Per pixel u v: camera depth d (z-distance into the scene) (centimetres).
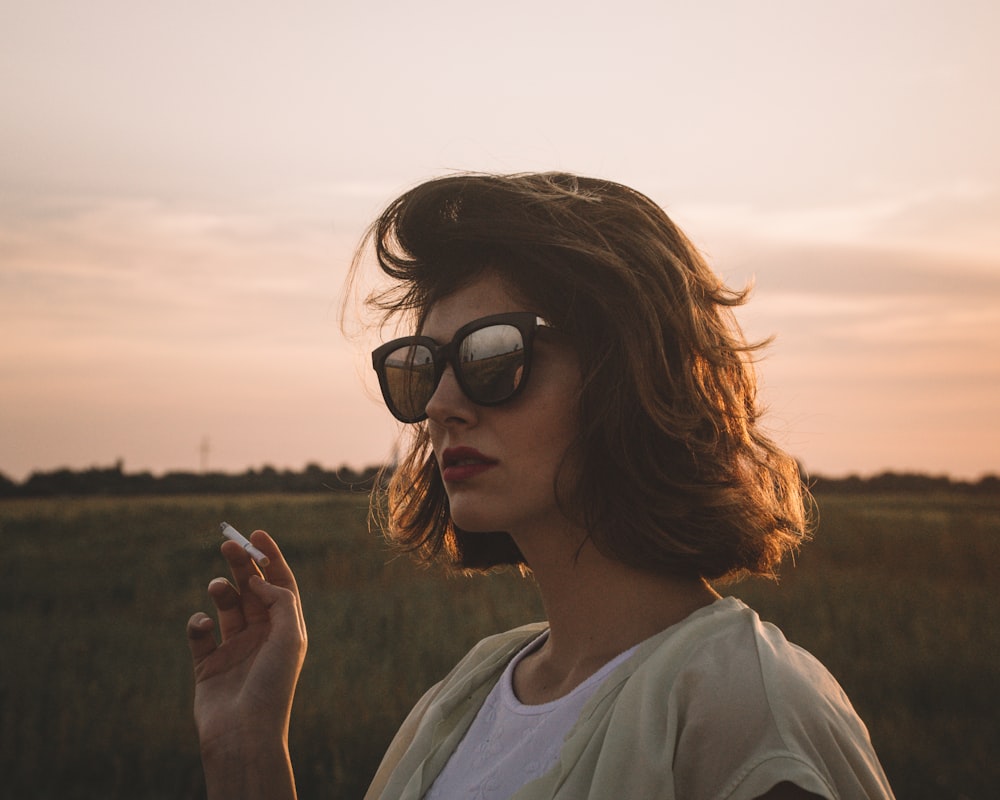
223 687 135
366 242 130
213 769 128
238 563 140
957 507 4131
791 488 125
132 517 3388
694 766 85
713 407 112
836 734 86
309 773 605
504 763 107
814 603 1349
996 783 567
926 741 661
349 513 3288
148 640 1226
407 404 119
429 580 1670
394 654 1018
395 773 124
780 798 80
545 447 108
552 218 110
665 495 105
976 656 938
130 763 657
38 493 6581
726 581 120
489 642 141
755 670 88
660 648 96
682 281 113
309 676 881
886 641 1027
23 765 621
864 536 2419
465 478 110
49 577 2027
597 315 108
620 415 106
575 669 110
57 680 942
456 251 115
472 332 109
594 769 92
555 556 112
